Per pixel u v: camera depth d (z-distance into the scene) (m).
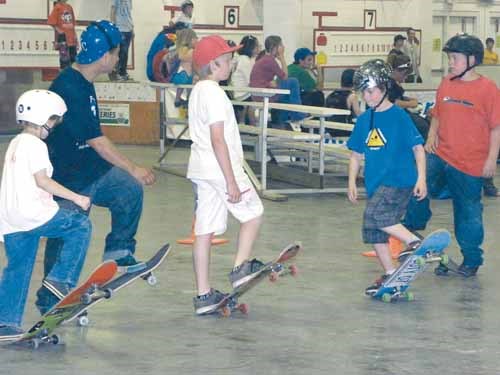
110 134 18.88
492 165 7.74
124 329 6.32
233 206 6.56
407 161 7.12
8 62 20.78
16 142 5.98
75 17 21.48
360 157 7.36
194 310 6.82
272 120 14.78
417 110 13.52
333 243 9.40
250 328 6.36
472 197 7.87
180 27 19.22
